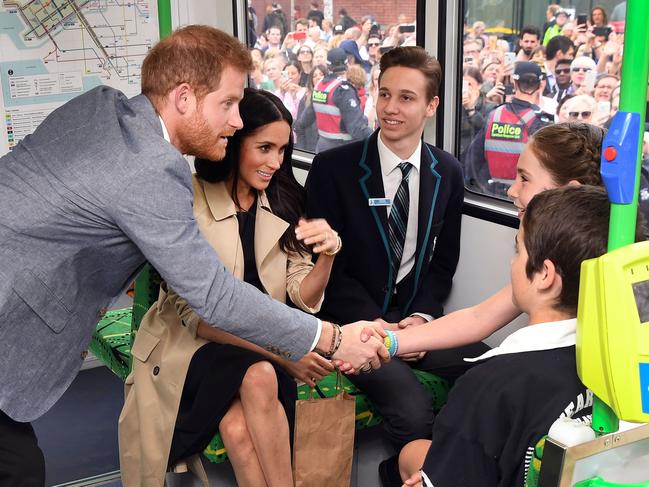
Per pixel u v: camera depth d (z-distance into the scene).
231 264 2.51
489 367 1.52
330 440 2.46
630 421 1.16
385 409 2.71
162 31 2.56
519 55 2.96
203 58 1.95
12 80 4.04
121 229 1.89
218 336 2.49
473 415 1.50
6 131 4.08
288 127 2.55
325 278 2.61
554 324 1.51
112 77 4.30
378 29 3.65
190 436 2.48
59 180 1.87
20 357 1.94
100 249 1.94
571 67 2.78
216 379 2.42
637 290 1.15
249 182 2.55
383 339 2.31
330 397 2.61
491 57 3.07
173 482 2.80
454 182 3.06
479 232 3.20
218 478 2.71
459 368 2.90
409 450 2.24
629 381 1.14
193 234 1.94
